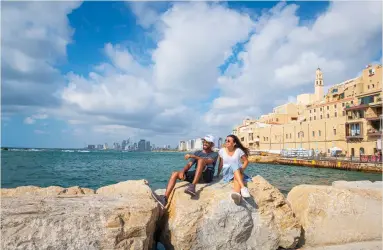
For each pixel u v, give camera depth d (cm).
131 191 678
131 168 4219
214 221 577
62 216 478
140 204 550
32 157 7656
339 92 7375
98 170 3709
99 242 472
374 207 679
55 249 447
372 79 6316
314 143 6406
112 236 480
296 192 754
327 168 4875
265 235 604
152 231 555
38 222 461
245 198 615
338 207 677
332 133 5919
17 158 6750
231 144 681
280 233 614
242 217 591
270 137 8038
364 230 655
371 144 5000
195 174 653
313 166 5188
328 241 650
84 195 621
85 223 479
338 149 5616
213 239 573
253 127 9162
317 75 9919
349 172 4231
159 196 656
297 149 6512
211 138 691
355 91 6719
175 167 4525
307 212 684
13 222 451
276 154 7125
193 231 564
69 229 467
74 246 457
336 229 657
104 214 501
